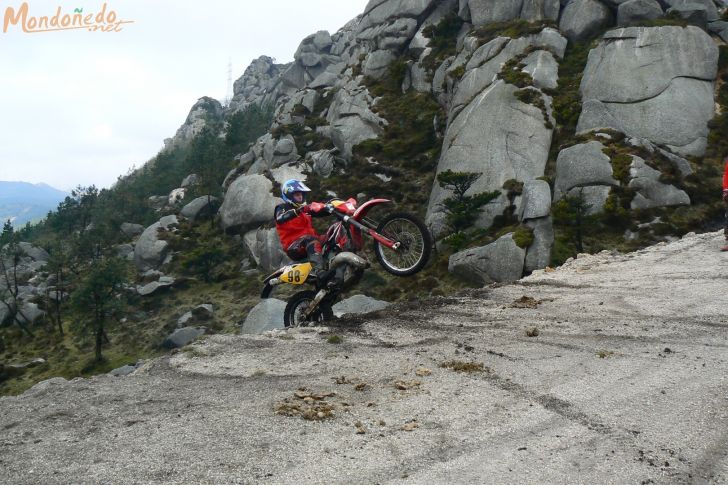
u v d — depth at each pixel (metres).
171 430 4.00
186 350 6.19
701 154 35.69
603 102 38.41
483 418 4.07
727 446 3.48
